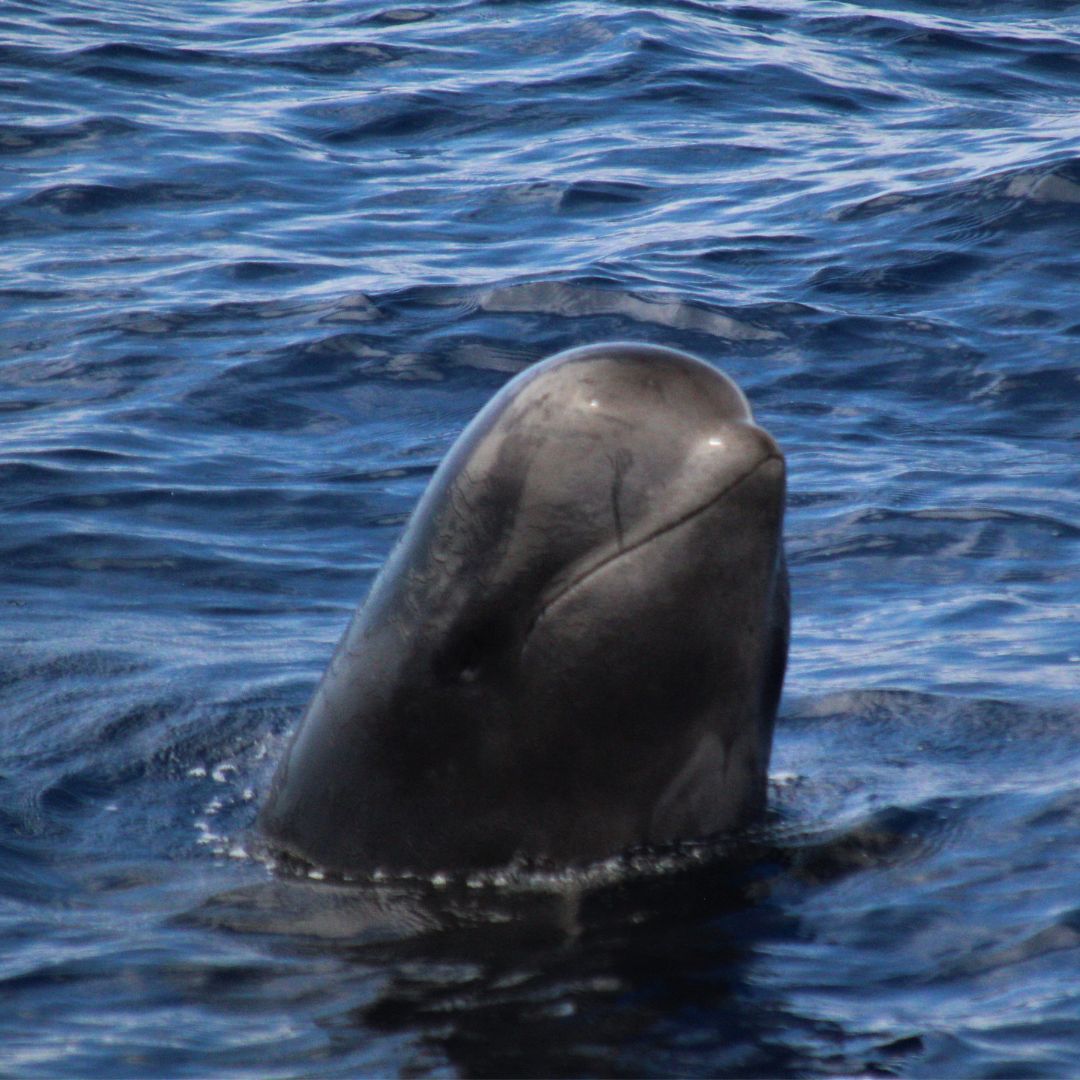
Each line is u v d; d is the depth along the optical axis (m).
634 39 89.75
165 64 84.69
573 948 17.19
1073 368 47.00
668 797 18.61
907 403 45.19
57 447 41.09
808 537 35.69
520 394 17.97
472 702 18.20
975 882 18.45
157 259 58.09
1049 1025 15.35
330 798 19.50
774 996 16.06
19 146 70.12
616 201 65.56
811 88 83.12
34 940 17.83
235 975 16.91
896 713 24.62
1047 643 28.47
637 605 17.19
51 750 23.27
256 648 28.36
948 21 99.38
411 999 16.23
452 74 84.75
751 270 56.00
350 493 38.91
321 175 69.25
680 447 17.08
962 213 60.47
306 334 49.84
